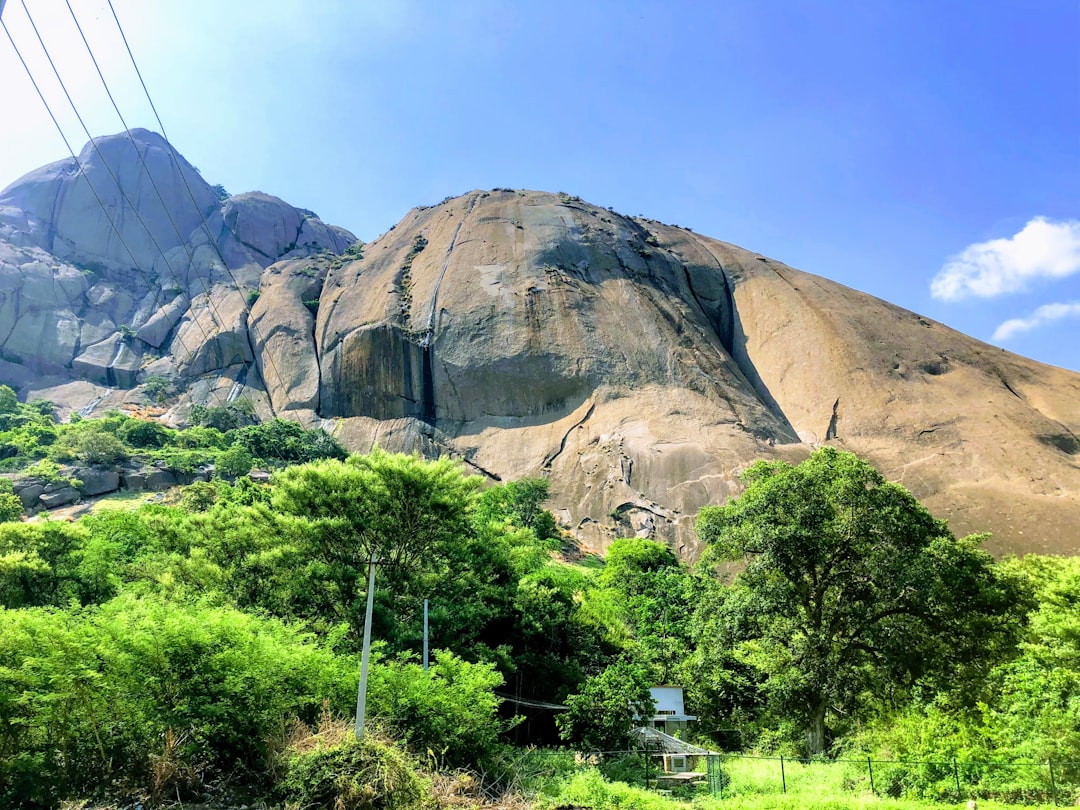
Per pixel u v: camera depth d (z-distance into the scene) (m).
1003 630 28.28
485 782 19.81
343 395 95.81
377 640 23.05
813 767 24.03
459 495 29.33
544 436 86.00
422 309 99.94
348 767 14.80
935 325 103.06
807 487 29.41
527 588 32.91
